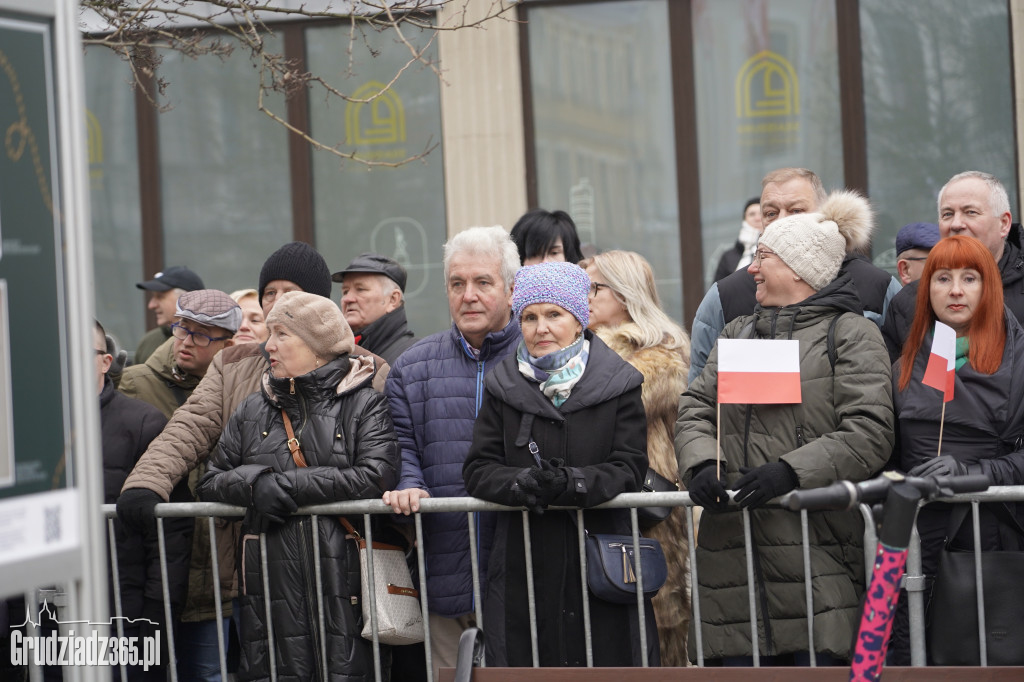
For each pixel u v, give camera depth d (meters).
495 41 11.93
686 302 12.02
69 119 3.69
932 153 11.60
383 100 12.20
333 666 5.75
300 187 12.40
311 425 5.91
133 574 6.38
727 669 5.14
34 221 3.60
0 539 3.47
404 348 7.66
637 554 5.56
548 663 5.67
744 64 11.90
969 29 11.51
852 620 5.45
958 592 5.30
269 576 5.85
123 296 12.69
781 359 5.46
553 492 5.36
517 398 5.66
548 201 12.12
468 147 12.04
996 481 5.32
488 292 6.17
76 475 3.69
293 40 12.20
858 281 7.04
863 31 11.70
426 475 6.20
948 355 5.35
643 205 12.05
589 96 12.05
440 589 6.04
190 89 12.50
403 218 12.30
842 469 5.28
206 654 6.86
